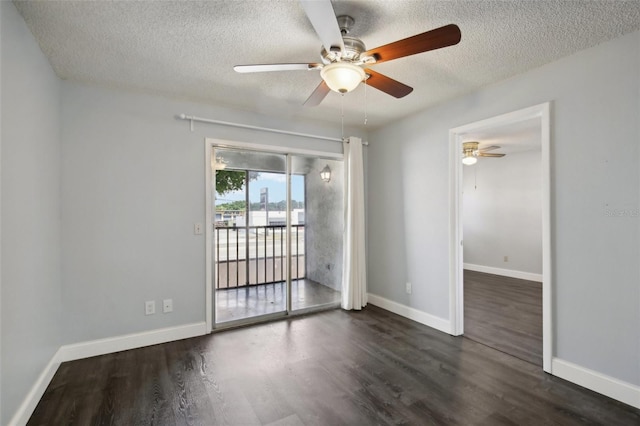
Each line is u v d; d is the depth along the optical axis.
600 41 2.00
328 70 1.80
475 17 1.75
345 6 1.66
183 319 2.96
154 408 1.88
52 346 2.25
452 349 2.69
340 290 4.02
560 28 1.85
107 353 2.62
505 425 1.73
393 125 3.71
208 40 1.97
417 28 1.86
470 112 2.85
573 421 1.76
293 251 3.74
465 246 6.50
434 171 3.20
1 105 1.49
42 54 2.08
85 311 2.56
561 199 2.22
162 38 1.95
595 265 2.06
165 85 2.64
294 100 3.00
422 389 2.08
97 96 2.62
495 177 5.98
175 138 2.94
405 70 2.40
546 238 2.28
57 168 2.40
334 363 2.44
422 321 3.32
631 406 1.89
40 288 2.02
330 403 1.93
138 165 2.78
